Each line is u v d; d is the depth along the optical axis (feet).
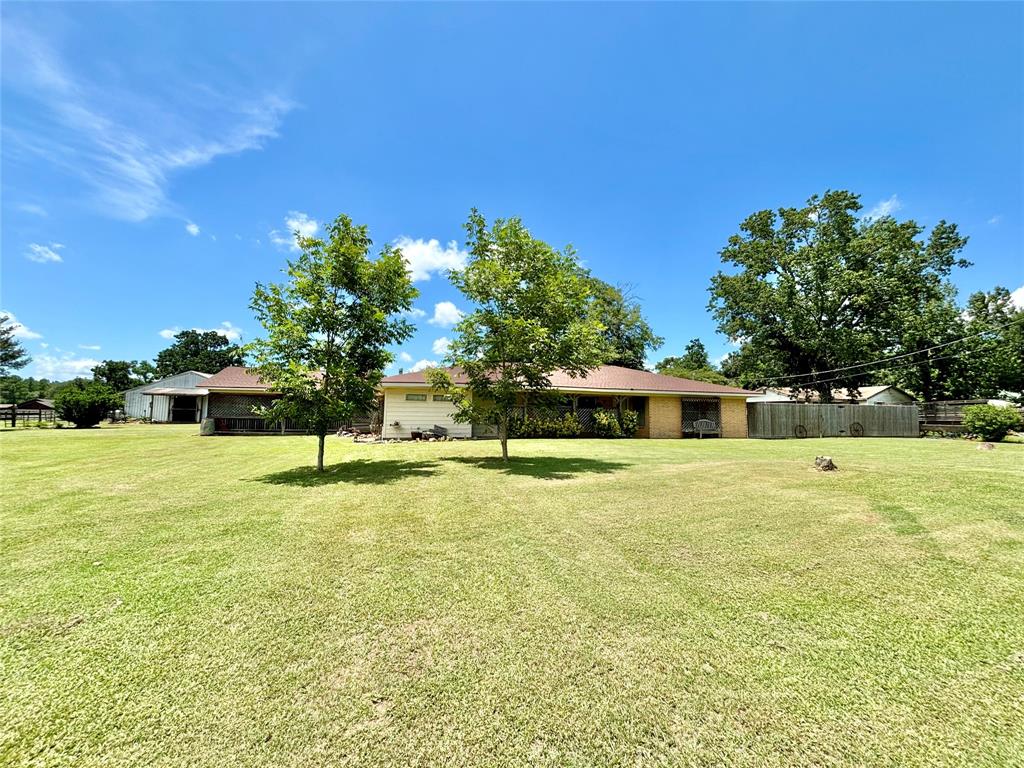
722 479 25.04
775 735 6.17
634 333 116.16
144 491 22.72
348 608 9.94
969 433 59.26
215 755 5.82
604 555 13.26
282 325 27.45
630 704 6.81
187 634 8.79
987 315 102.42
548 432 63.10
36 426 86.17
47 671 7.55
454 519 17.25
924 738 6.06
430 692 7.09
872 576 11.54
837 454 38.17
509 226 34.40
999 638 8.57
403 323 30.78
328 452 41.24
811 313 93.09
